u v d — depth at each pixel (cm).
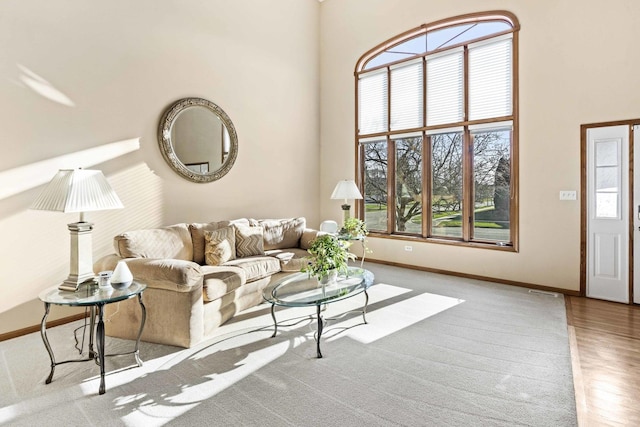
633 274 379
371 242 598
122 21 381
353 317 345
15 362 264
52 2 330
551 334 303
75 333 317
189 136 445
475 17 475
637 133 371
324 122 643
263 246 451
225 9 486
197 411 201
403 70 552
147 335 292
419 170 546
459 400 209
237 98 505
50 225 335
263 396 215
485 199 485
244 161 518
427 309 366
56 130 336
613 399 210
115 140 378
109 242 376
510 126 456
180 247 374
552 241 424
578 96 402
